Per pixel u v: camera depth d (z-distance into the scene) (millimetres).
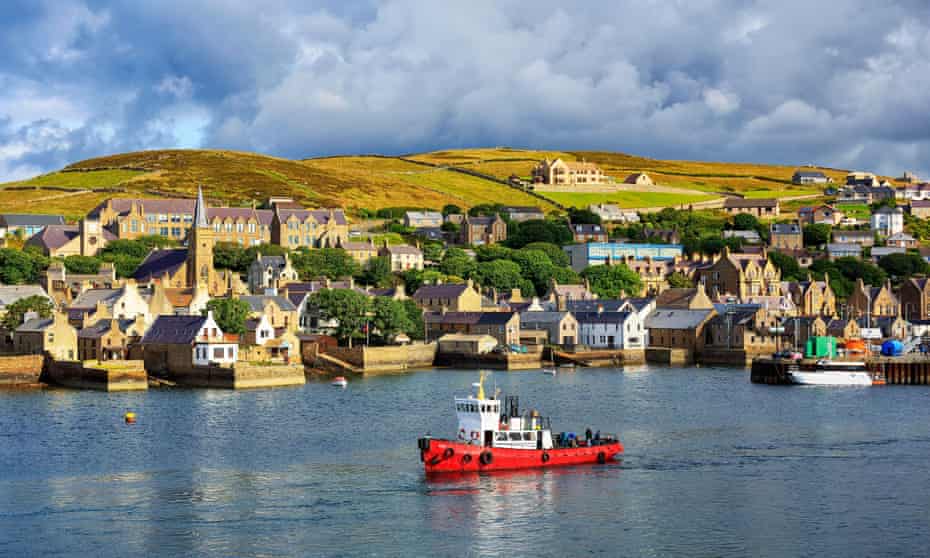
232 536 105500
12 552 100375
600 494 121562
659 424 166000
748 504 117688
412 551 101938
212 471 130250
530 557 100562
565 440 141125
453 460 130125
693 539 105812
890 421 170125
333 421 164875
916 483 127062
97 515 111625
